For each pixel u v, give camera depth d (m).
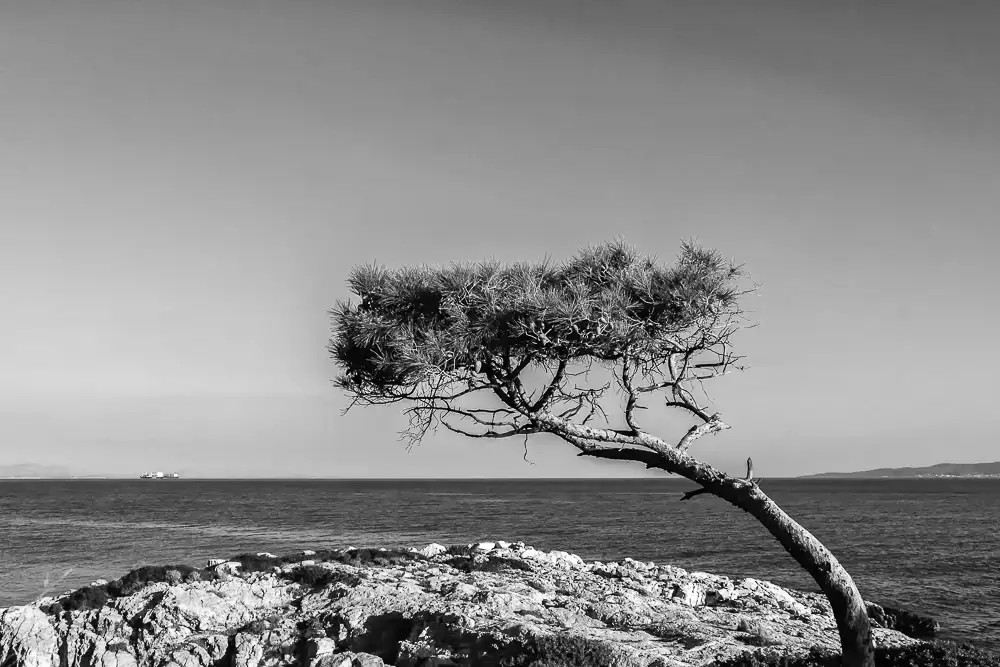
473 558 27.91
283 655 17.67
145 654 18.48
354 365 12.67
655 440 13.18
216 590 20.41
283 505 123.81
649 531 68.50
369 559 27.52
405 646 16.77
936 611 32.62
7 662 18.81
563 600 20.86
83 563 47.81
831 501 135.50
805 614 22.56
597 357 12.47
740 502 13.15
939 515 95.19
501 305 11.59
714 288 12.32
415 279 12.39
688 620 19.88
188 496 169.50
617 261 13.30
